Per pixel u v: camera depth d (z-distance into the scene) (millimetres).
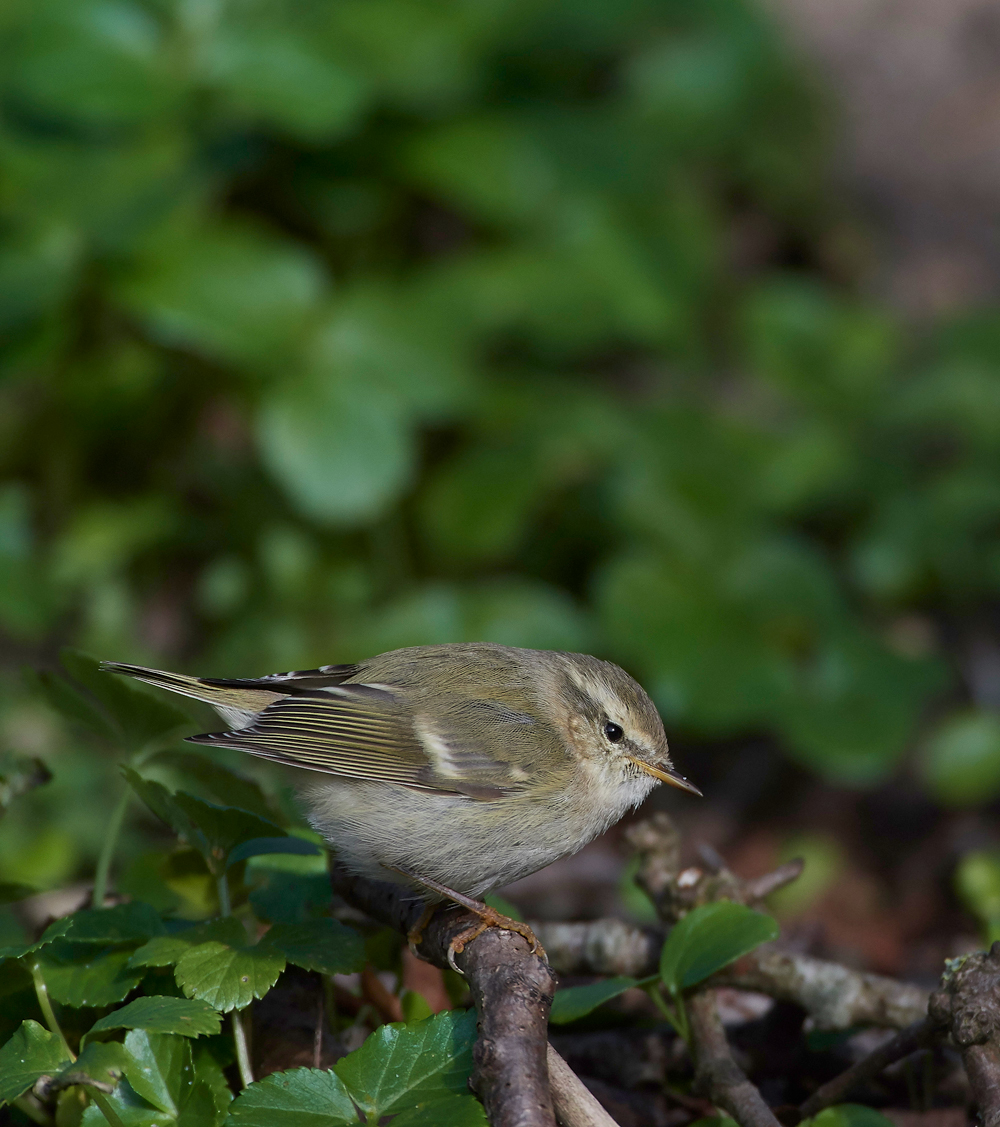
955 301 15422
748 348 13266
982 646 12680
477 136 12305
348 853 5969
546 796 6062
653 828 6023
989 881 7691
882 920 10852
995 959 4336
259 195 12336
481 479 11727
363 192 12172
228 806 4992
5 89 10883
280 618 11562
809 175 15727
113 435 12242
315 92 10961
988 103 17875
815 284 15703
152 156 10922
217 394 12008
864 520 12961
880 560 12352
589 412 12086
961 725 11539
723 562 11578
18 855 9305
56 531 12305
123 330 11820
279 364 10859
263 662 11281
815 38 19375
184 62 11055
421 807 5910
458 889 5992
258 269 10945
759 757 12672
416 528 12422
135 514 12195
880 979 5445
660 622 11164
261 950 4520
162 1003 4312
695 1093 5109
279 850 5113
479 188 12086
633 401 13070
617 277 12188
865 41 19203
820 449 12336
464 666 6383
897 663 11289
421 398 11266
